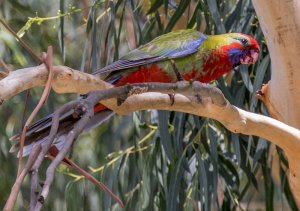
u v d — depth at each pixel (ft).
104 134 46.06
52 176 14.14
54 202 45.32
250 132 26.86
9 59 45.55
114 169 36.29
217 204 35.73
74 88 22.27
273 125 26.99
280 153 36.01
